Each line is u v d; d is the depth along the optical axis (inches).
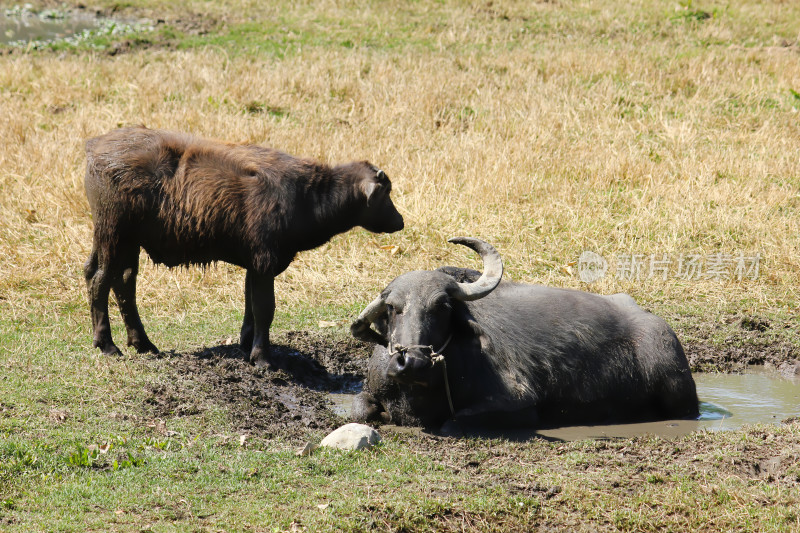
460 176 1897.1
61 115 2187.5
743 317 1368.1
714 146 2062.0
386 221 1152.2
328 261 1566.2
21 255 1487.5
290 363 1162.0
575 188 1849.2
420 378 899.4
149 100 2241.6
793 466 832.3
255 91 2314.2
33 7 3595.0
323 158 1913.1
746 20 3080.7
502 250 1608.0
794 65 2564.0
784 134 2113.7
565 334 1018.7
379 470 822.5
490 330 992.9
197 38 2979.8
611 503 768.9
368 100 2293.3
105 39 2950.3
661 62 2578.7
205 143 1107.9
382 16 3157.0
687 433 978.1
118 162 1071.0
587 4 3272.6
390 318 944.9
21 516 717.3
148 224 1087.6
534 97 2300.7
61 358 1107.3
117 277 1111.6
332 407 1066.7
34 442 840.3
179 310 1373.0
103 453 832.3
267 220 1071.0
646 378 1035.9
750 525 732.0
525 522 745.6
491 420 972.6
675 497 775.1
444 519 741.3
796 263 1560.0
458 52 2770.7
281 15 3245.6
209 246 1090.7
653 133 2140.7
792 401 1112.2
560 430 995.3
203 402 987.3
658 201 1784.0
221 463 824.9
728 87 2379.4
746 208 1742.1
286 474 806.5
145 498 752.3
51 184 1737.2
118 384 1019.3
